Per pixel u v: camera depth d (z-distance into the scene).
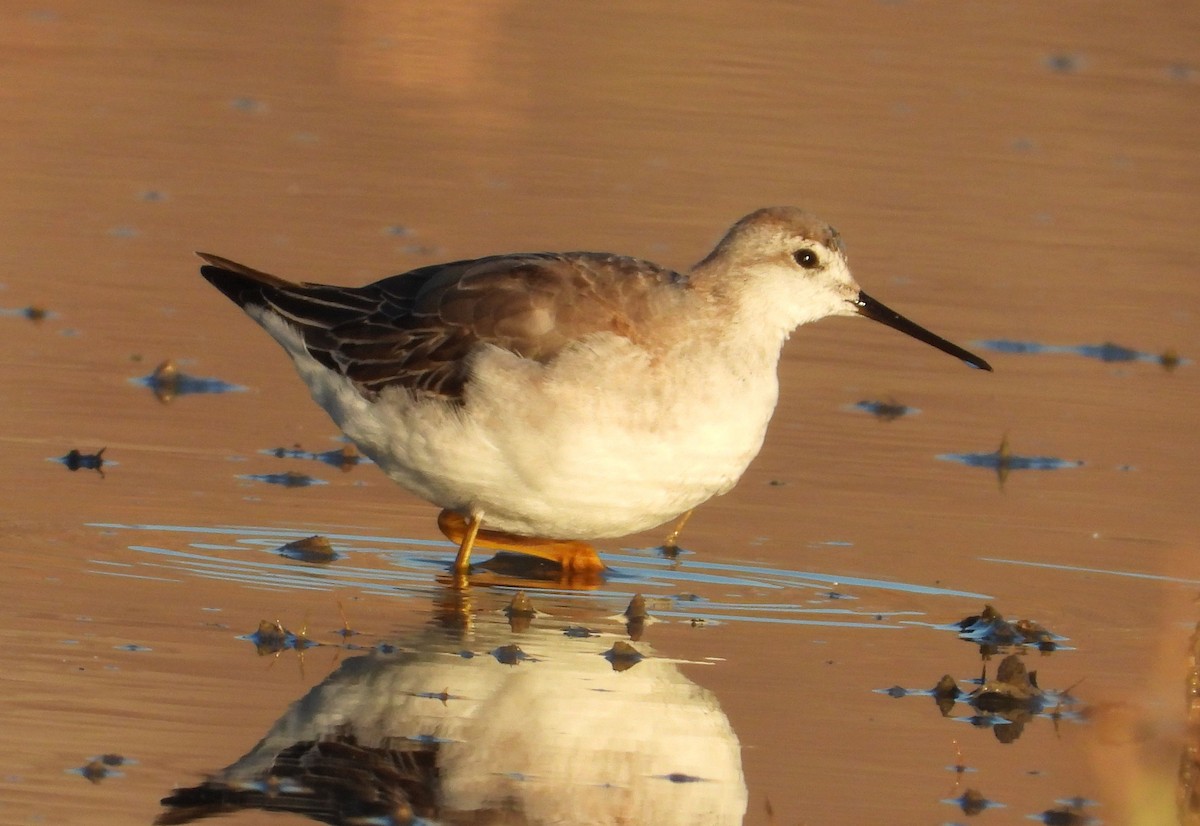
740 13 29.12
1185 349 18.48
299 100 24.55
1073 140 24.34
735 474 12.64
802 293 12.98
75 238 19.41
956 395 17.14
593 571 12.95
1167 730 10.42
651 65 26.59
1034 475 15.17
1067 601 12.52
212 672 10.55
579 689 10.66
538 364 12.19
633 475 12.24
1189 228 21.78
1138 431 16.34
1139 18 29.58
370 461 14.95
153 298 18.12
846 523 13.99
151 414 15.44
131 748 9.47
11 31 26.19
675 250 19.52
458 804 9.12
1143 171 23.44
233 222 20.02
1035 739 10.28
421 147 23.02
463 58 26.50
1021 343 18.41
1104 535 13.80
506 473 12.30
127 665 10.56
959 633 11.91
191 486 13.95
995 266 20.22
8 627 11.02
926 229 21.11
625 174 22.30
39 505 13.27
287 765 9.37
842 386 17.31
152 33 26.84
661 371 12.23
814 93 25.69
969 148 23.92
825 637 11.77
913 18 29.19
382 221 20.22
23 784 9.00
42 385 15.84
